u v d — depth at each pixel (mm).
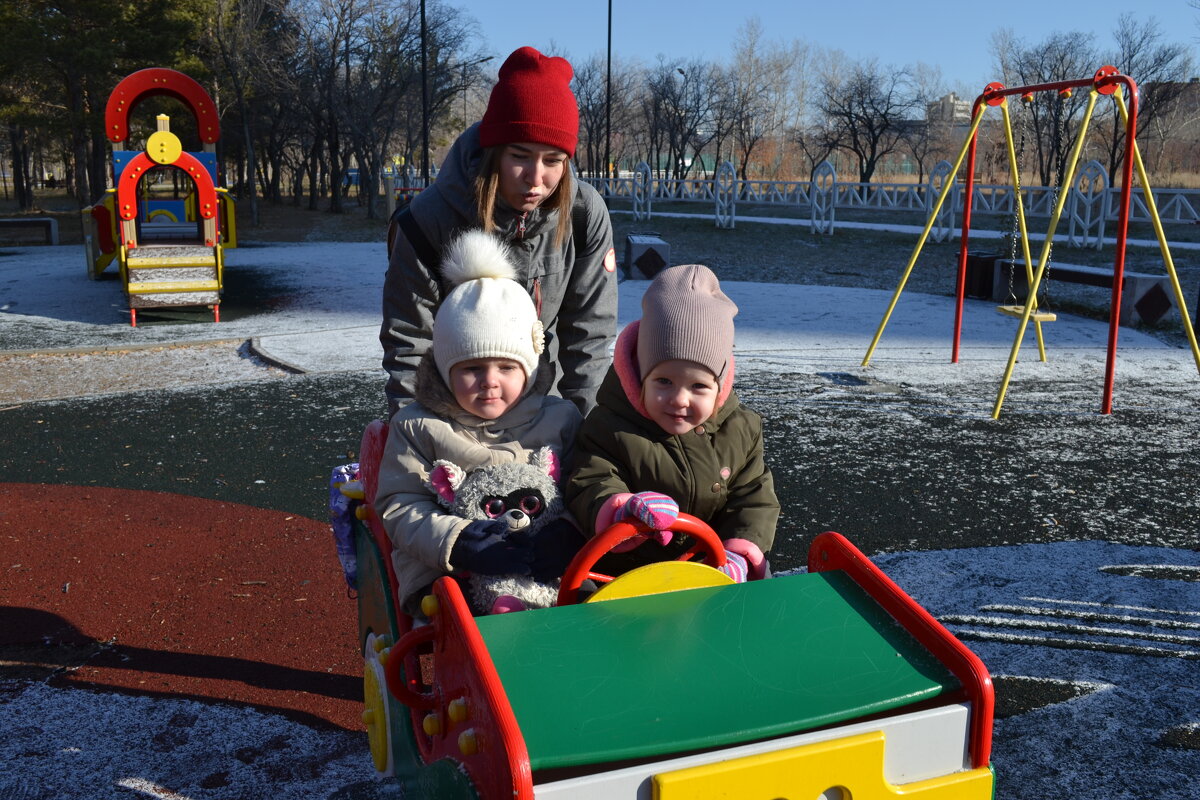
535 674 1486
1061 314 12242
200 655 3438
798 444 6199
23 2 28750
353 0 32781
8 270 16953
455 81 38594
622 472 2078
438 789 1613
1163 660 3396
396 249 2539
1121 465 5789
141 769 2744
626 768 1343
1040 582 4078
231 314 12039
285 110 39406
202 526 4742
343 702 3121
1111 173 34500
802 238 22984
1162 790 2660
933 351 9555
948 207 24062
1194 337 7250
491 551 1936
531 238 2555
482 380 2086
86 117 29641
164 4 29406
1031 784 2689
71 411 7145
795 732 1414
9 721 2998
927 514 4922
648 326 2012
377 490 2166
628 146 61250
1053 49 37344
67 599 3906
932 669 1531
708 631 1618
